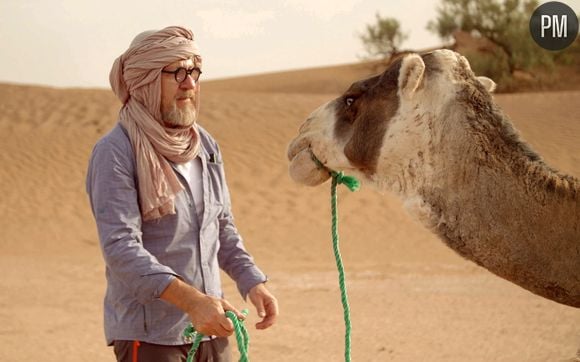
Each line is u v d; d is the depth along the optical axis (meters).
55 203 22.59
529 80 49.50
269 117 30.22
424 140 4.56
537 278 4.30
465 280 14.12
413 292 12.83
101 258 17.61
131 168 4.13
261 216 21.38
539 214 4.29
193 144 4.30
